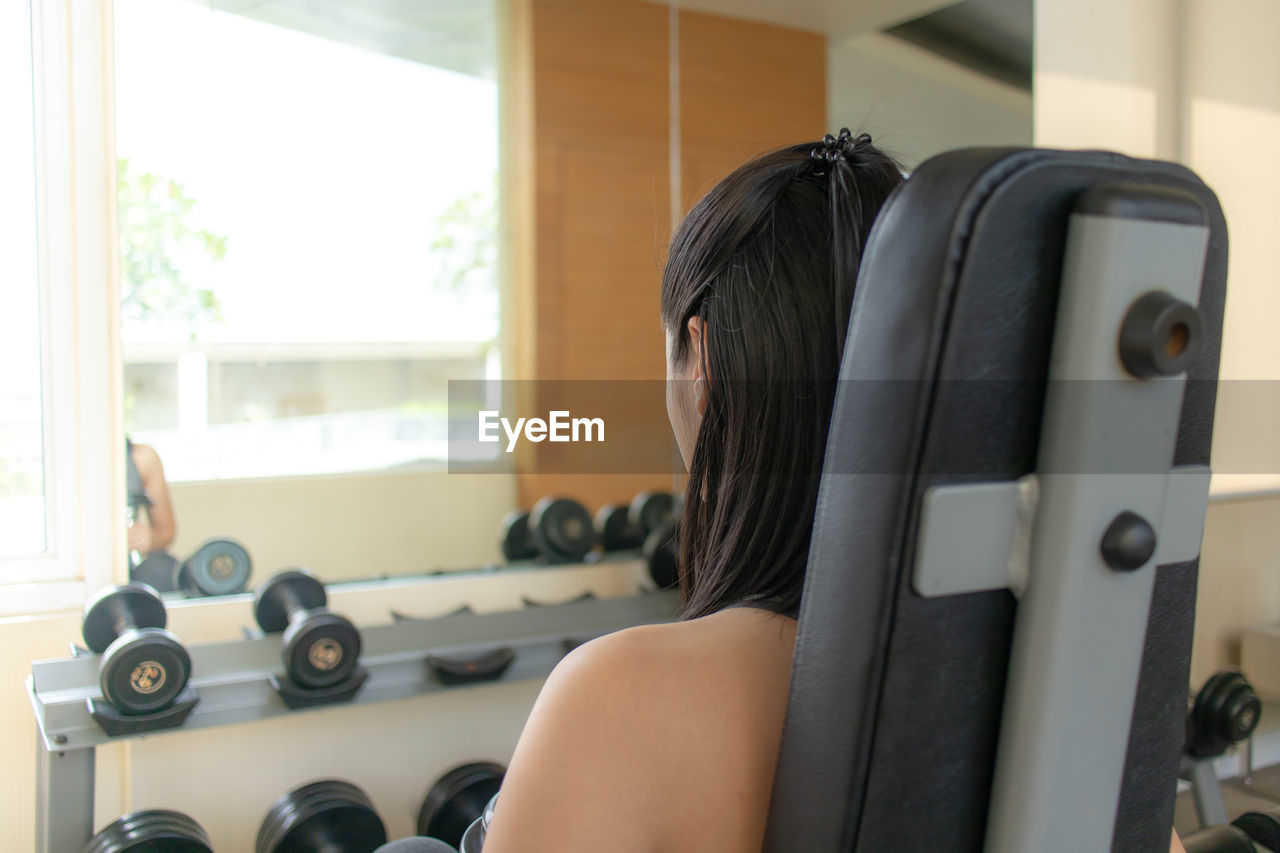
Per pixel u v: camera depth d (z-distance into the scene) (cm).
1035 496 36
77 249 210
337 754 231
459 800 205
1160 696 45
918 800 37
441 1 268
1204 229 36
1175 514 43
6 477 205
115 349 214
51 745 169
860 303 39
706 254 50
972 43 262
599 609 259
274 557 244
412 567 266
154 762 210
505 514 283
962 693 37
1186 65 199
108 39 213
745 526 48
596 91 293
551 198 289
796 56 291
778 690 43
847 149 51
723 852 41
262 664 208
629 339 304
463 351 275
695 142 304
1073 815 37
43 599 206
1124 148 200
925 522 35
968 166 36
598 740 39
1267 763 177
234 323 236
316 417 249
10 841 194
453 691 222
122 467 216
